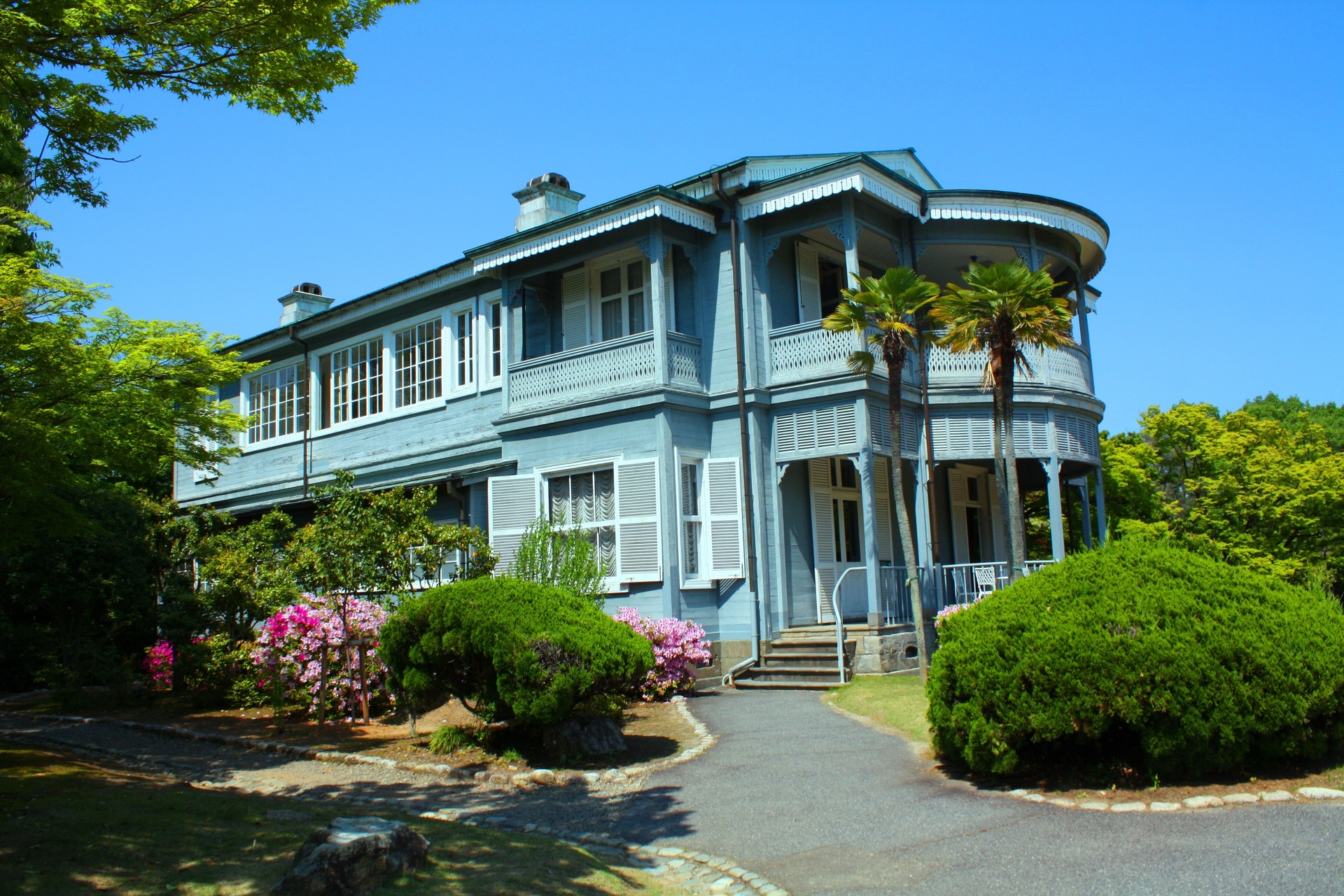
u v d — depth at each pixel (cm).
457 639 897
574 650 884
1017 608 766
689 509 1498
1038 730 703
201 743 1125
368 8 777
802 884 567
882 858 599
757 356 1546
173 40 711
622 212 1521
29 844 575
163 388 1110
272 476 2283
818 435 1494
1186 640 696
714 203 1575
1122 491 2297
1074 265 1783
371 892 520
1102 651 695
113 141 770
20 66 701
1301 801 648
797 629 1492
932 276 1894
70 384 979
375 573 1171
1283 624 723
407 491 1828
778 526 1523
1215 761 691
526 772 864
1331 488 2078
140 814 667
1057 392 1614
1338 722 724
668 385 1485
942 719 775
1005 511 1277
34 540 974
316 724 1195
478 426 1842
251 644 1360
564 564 1354
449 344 1923
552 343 1766
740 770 849
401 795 820
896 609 1452
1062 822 638
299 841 607
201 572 1531
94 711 1420
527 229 1672
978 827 643
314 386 2212
